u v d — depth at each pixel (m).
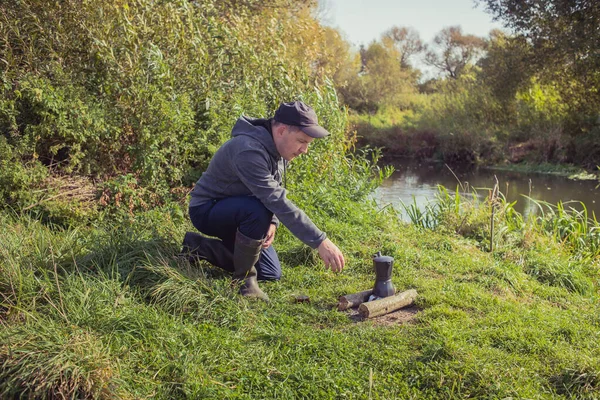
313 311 3.71
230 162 3.70
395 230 5.97
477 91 24.59
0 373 2.61
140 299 3.53
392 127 26.50
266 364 2.98
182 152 6.17
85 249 4.14
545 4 19.38
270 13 9.43
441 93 30.30
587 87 20.05
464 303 3.86
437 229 6.60
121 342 3.00
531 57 20.53
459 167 20.47
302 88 7.54
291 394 2.76
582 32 18.69
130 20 6.39
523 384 2.85
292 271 4.48
